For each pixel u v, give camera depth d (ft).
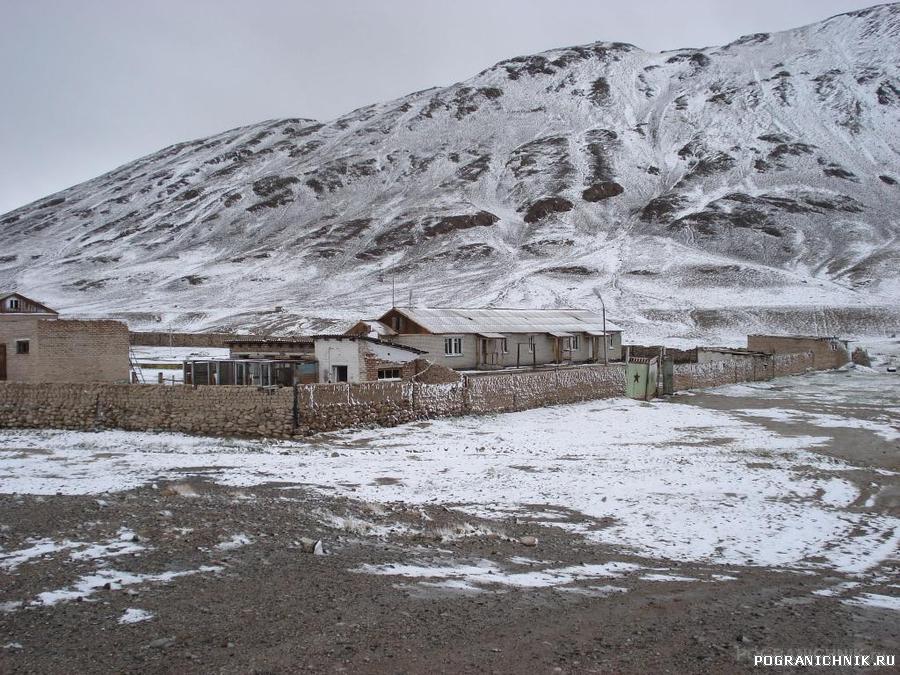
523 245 504.84
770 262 436.35
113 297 490.49
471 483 56.80
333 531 38.50
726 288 369.09
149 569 29.89
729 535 43.04
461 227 554.05
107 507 40.24
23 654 21.57
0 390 82.17
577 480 58.59
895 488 58.23
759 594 31.19
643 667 22.54
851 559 38.52
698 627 26.48
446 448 73.36
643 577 33.32
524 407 105.19
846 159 611.47
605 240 501.97
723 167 618.44
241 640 23.16
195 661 21.48
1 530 34.96
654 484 57.47
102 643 22.53
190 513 39.58
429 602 27.68
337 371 106.52
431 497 51.37
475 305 351.87
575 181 625.00
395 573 31.40
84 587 27.45
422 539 38.17
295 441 74.95
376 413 85.15
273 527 37.86
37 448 69.05
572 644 24.18
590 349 178.19
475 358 152.76
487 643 23.90
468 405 96.68
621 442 80.07
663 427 91.86
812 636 25.88
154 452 67.10
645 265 422.00
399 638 23.91
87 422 80.59
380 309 353.31
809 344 191.52
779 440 82.48
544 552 37.35
